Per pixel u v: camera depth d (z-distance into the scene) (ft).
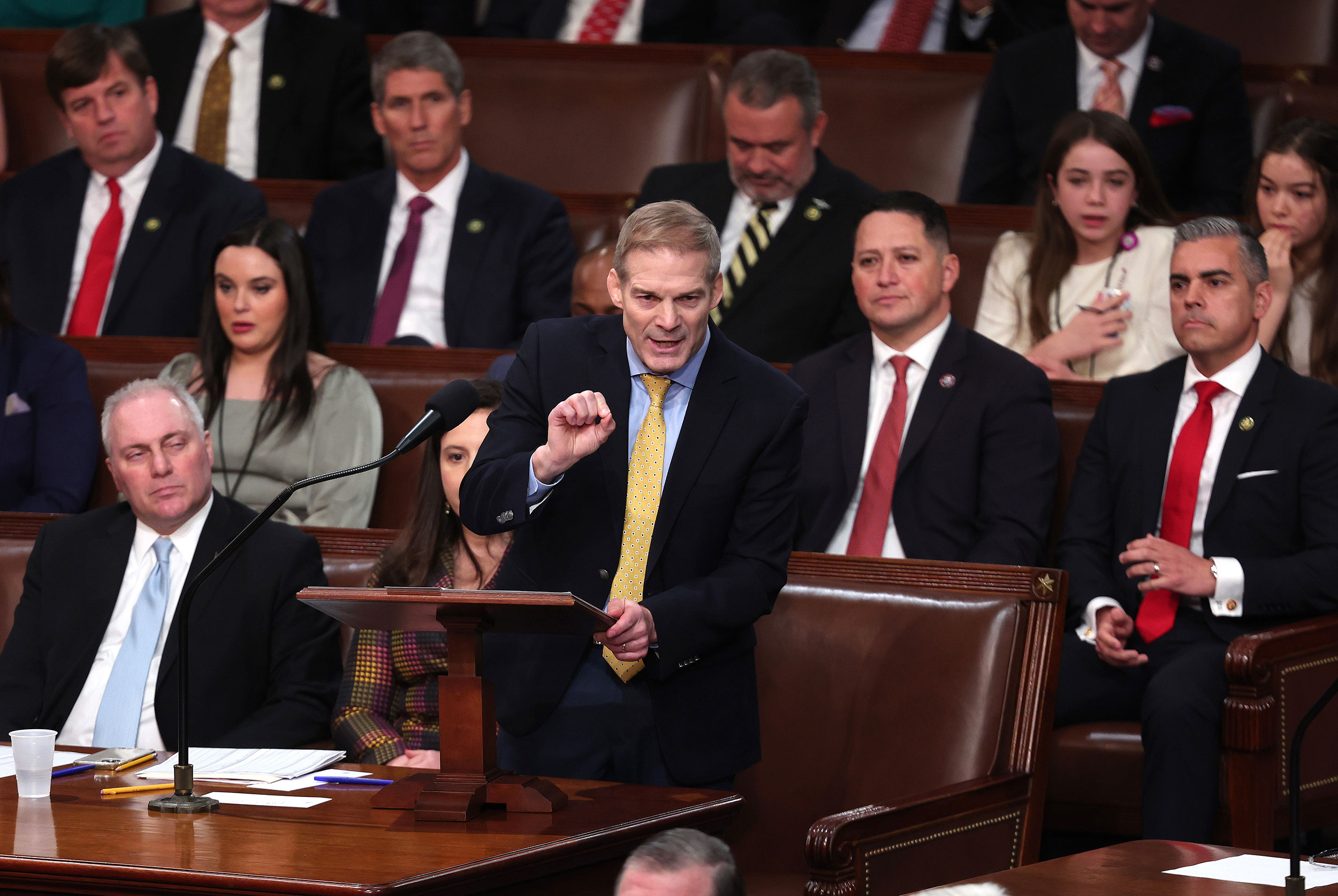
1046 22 70.54
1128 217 50.88
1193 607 40.37
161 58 67.87
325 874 21.24
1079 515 42.55
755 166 54.08
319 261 58.18
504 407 30.58
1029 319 51.08
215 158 67.00
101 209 59.31
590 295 49.65
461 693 25.08
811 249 54.03
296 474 46.24
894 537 41.98
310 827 24.22
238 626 36.55
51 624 37.45
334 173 67.67
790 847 33.73
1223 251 40.88
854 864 27.30
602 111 67.41
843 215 54.44
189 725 35.91
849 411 43.45
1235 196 61.41
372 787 27.63
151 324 57.16
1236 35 71.56
